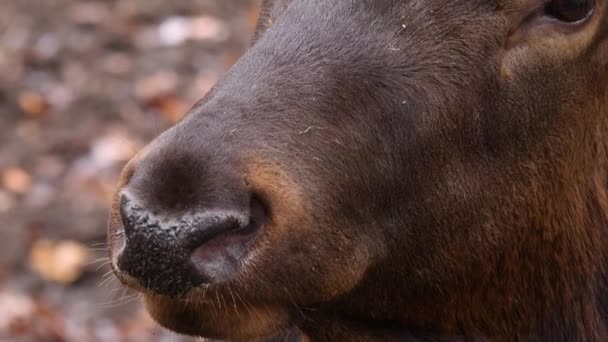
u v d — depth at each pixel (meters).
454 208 9.56
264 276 8.48
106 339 17.77
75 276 18.67
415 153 9.24
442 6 9.27
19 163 20.88
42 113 21.97
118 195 8.52
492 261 9.91
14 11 24.39
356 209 9.04
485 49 9.34
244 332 8.77
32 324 17.98
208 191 8.23
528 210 9.92
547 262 10.23
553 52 9.55
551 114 9.76
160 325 8.88
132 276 8.21
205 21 24.28
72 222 19.44
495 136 9.56
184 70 23.08
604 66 9.94
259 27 9.81
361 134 8.98
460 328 10.09
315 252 8.74
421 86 9.16
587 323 10.61
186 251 8.12
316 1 9.29
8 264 18.89
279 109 8.75
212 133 8.50
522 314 10.27
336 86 8.94
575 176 10.15
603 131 10.27
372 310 9.70
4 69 22.81
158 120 21.81
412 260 9.56
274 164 8.53
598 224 10.46
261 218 8.45
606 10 9.73
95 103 22.08
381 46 9.12
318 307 9.35
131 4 24.70
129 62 23.23
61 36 23.72
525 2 9.41
